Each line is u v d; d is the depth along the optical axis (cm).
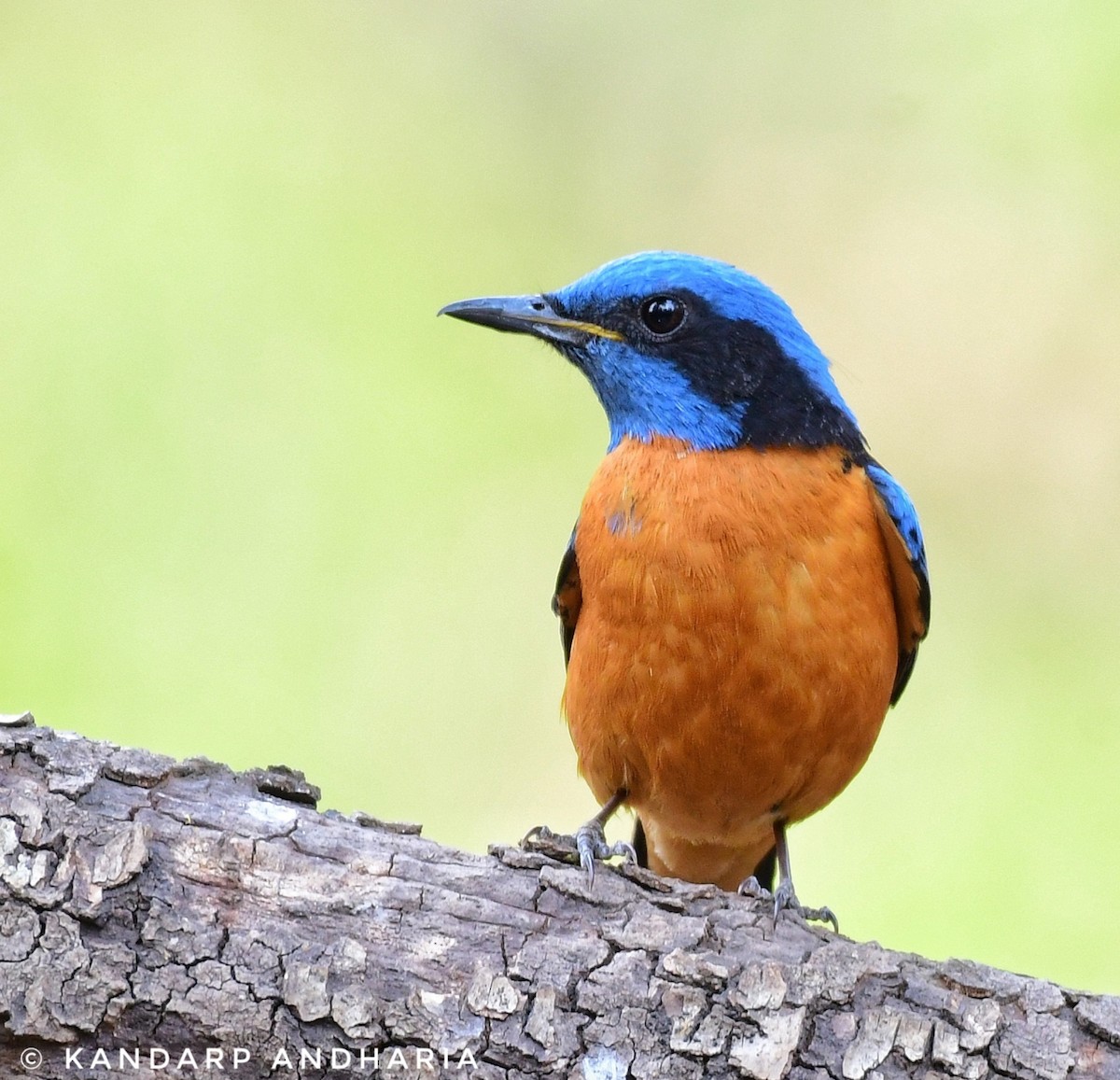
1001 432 1806
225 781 738
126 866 688
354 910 709
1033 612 1706
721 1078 698
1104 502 1748
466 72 1980
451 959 706
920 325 1852
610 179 1945
